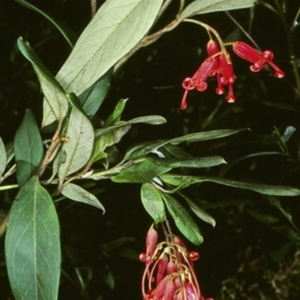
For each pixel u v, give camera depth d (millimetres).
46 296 480
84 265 1180
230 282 1373
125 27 469
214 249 1385
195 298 533
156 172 500
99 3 843
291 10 1106
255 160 1234
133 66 1282
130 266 1290
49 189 807
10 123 1226
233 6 523
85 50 471
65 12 1232
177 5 1144
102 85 534
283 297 1353
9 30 1232
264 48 1118
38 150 507
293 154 1189
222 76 564
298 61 896
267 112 1197
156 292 533
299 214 1239
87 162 507
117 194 1296
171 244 539
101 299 1239
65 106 481
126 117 1279
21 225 484
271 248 1376
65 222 1167
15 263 482
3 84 1225
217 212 1363
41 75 463
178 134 1275
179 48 989
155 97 1285
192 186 1248
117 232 1294
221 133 515
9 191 1138
